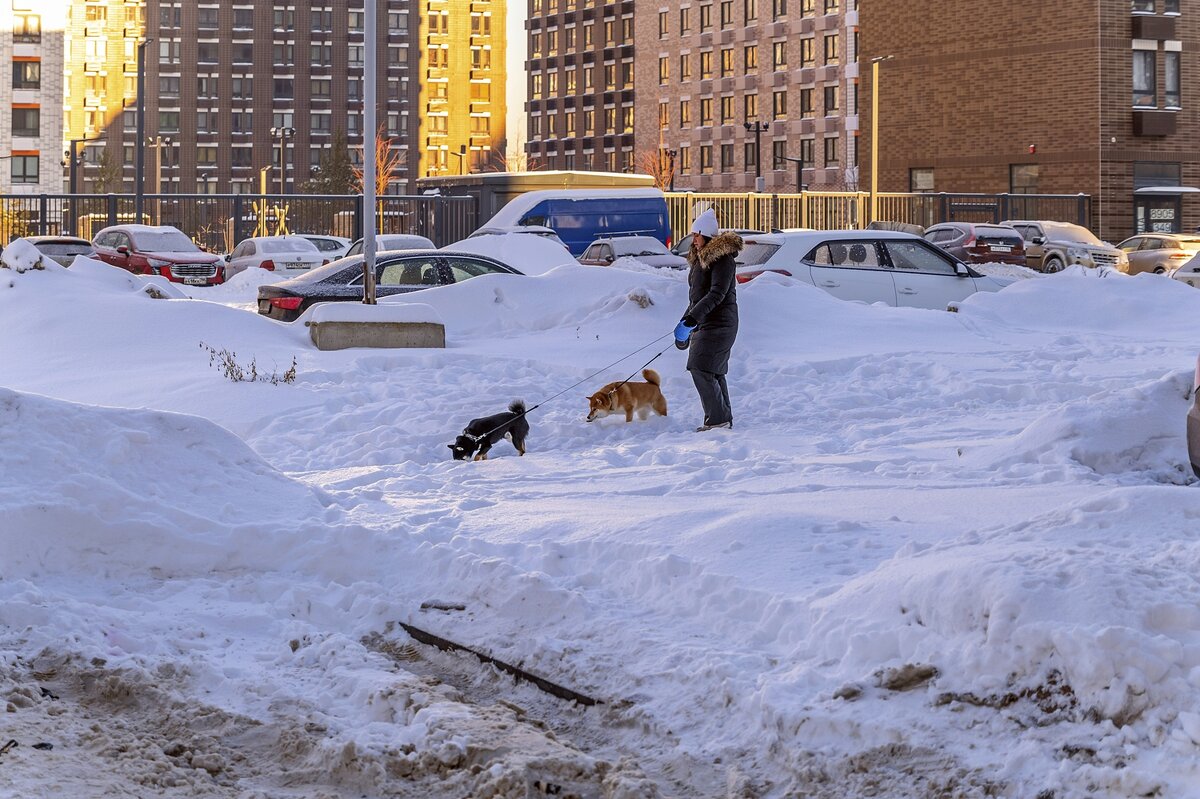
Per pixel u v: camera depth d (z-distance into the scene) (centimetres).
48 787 456
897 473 1002
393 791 476
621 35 10625
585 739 539
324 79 12144
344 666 607
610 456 1133
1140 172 6162
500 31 13062
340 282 2077
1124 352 1834
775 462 1063
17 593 668
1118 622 491
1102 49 6072
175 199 4956
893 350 1831
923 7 6781
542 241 3020
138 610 685
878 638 537
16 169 9225
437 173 12950
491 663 619
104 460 799
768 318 1947
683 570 675
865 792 460
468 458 1145
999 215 5944
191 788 473
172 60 11819
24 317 1781
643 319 1930
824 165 8500
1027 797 437
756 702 519
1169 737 444
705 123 9588
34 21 9188
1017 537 668
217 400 1395
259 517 811
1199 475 795
